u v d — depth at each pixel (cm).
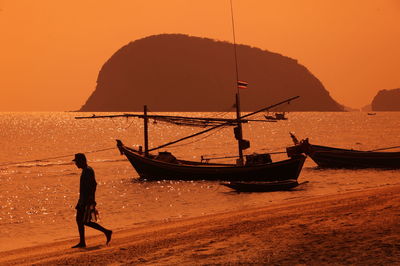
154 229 1609
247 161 3622
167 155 4031
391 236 1023
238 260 922
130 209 2614
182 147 8625
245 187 3000
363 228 1150
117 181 4012
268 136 11806
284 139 10594
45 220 2445
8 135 13875
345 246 962
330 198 2178
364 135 11325
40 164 6081
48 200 3234
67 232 2012
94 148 9200
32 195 3484
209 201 2766
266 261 894
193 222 1723
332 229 1173
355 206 1623
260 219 1512
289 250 972
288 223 1348
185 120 4019
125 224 2084
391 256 848
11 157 7419
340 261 846
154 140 11456
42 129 17662
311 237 1092
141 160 3925
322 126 17162
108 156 7131
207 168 3666
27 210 2812
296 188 3119
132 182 3919
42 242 1762
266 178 3500
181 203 2761
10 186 4006
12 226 2270
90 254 1135
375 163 4219
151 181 3909
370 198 1855
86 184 1255
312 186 3212
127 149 4034
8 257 1281
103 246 1275
